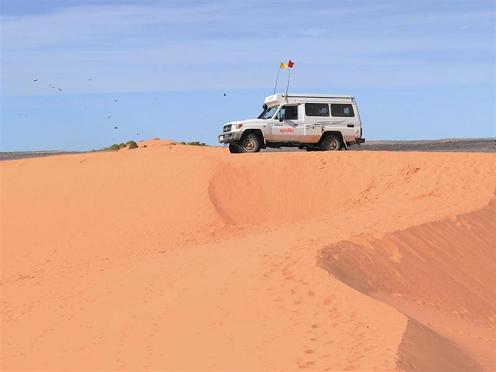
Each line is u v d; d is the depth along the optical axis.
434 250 18.05
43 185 31.77
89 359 12.87
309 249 15.53
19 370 13.23
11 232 28.92
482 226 21.02
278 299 13.17
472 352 11.92
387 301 14.05
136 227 26.83
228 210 26.98
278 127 31.20
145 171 30.31
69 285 20.12
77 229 27.98
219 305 13.52
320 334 11.43
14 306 18.89
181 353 11.87
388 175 27.28
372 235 17.55
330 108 31.73
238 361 10.81
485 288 17.48
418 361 10.14
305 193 27.50
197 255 19.39
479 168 26.36
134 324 14.15
